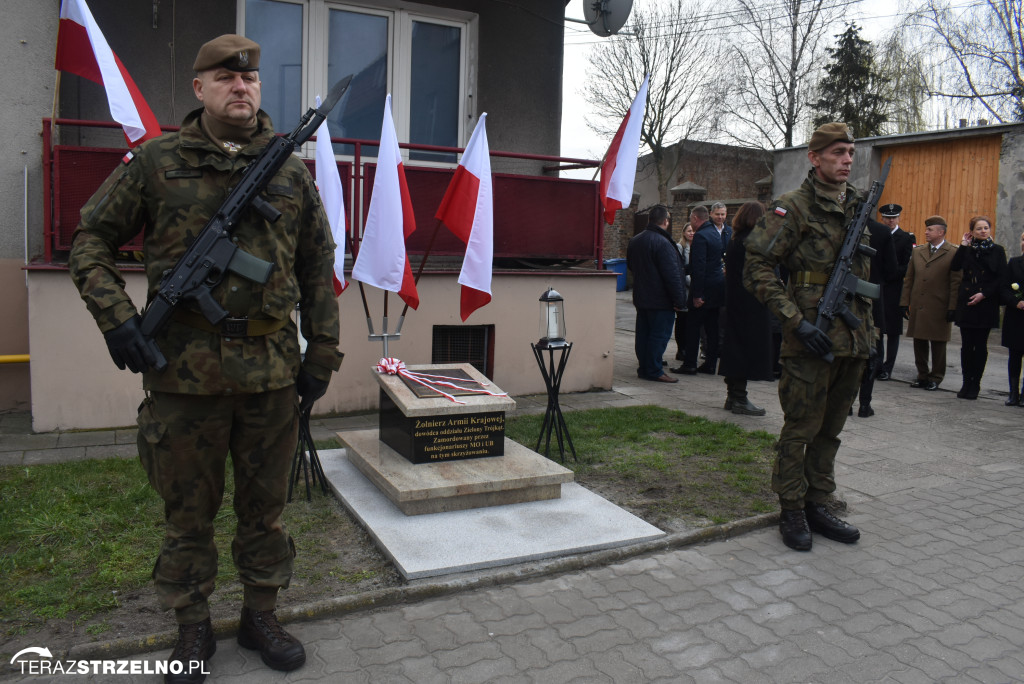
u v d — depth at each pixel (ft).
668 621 11.00
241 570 9.69
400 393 15.38
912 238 28.30
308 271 9.71
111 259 8.73
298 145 9.13
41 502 14.15
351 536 13.39
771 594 11.91
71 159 19.03
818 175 13.69
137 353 8.21
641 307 27.71
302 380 9.63
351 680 9.38
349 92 25.14
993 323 25.43
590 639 10.47
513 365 23.81
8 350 21.24
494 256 23.71
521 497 14.71
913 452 19.63
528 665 9.80
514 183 23.79
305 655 9.82
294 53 24.27
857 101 97.04
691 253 29.35
